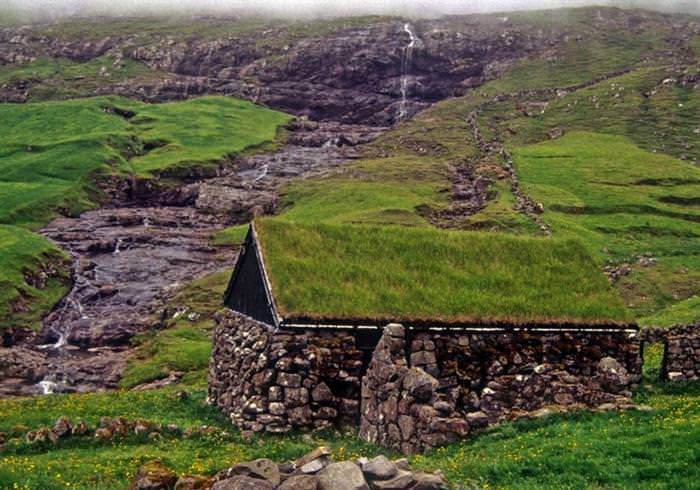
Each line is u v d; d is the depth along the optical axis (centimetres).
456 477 2056
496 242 3653
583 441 2297
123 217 13700
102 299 9944
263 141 19462
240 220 13812
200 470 2303
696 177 13112
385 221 11106
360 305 3175
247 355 3316
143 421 2955
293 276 3262
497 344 3180
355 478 1708
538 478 2047
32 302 9319
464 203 12550
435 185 13988
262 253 3375
